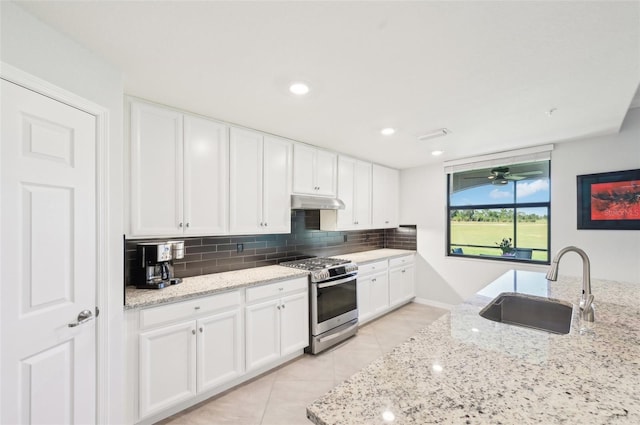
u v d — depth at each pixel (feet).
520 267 11.32
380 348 9.52
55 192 4.21
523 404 2.35
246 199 8.32
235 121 7.86
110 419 4.89
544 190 10.95
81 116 4.56
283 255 10.49
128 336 5.45
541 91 6.04
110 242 4.97
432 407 2.31
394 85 5.80
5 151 3.64
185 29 4.10
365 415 2.21
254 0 3.54
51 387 4.10
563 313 5.59
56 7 3.67
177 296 6.01
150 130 6.50
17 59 3.72
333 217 11.50
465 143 10.16
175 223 6.87
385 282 12.55
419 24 3.97
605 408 2.30
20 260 3.79
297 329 8.64
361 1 3.54
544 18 3.82
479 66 5.07
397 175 15.11
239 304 7.21
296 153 9.77
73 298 4.41
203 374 6.48
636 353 3.32
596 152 9.36
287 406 6.54
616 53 4.61
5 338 3.63
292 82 5.69
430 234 14.10
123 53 4.70
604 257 9.18
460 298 13.07
